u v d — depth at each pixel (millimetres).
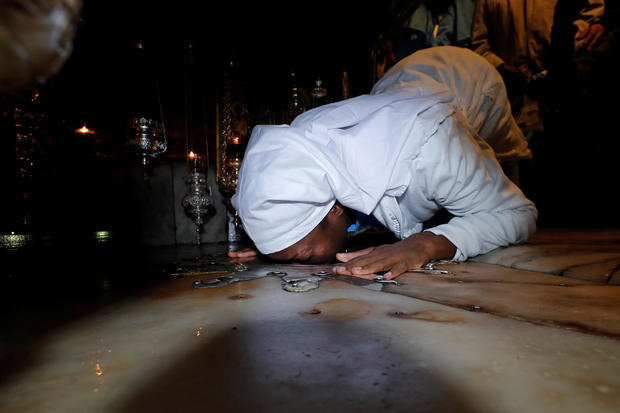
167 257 2115
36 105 2309
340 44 3773
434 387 494
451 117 1530
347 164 1426
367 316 826
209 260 1931
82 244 2438
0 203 2227
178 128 3082
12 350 679
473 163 1481
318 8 3527
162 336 735
